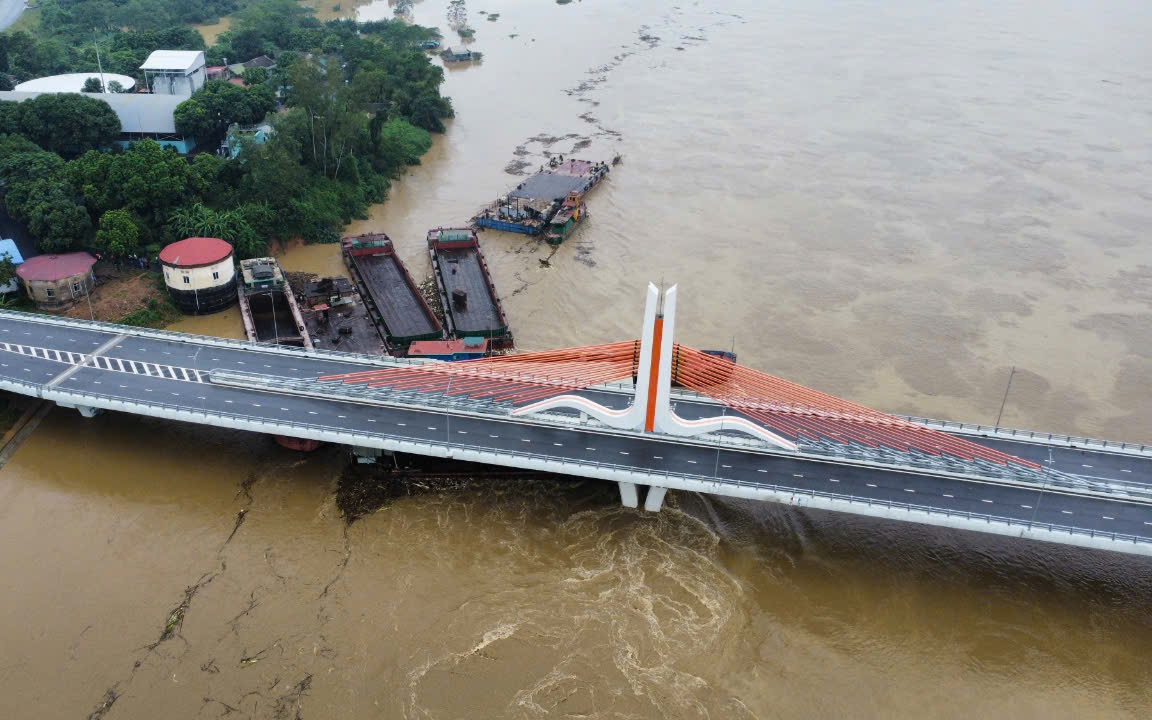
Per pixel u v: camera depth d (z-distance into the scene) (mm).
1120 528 106000
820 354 156250
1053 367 155250
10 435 130500
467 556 111438
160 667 95188
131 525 114500
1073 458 121375
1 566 107188
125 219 167875
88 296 159625
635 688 94562
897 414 138250
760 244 196875
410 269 182500
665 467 115000
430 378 134875
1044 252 197375
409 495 121188
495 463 116438
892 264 189625
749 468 115438
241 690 92938
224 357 139625
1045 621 105062
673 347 133000
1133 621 105500
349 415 124562
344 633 99812
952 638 102438
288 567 108625
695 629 102000
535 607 104250
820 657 99250
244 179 190125
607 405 130125
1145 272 190000
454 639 99625
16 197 168125
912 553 114812
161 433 132875
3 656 95812
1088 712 93938
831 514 121125
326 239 196500
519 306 169000
